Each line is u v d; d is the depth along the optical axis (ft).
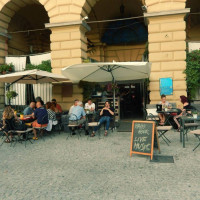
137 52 54.90
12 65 41.50
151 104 32.45
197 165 15.75
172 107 31.86
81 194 11.95
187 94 33.58
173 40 32.65
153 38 33.22
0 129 25.02
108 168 15.78
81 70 28.68
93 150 20.72
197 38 48.55
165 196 11.40
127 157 18.22
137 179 13.66
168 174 14.28
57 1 36.65
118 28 55.42
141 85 49.70
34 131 26.58
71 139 26.08
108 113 27.58
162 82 32.91
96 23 53.57
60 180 13.93
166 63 32.94
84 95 37.19
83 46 37.45
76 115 27.45
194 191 11.85
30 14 53.98
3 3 40.75
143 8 33.35
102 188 12.59
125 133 28.40
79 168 15.98
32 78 32.83
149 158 17.72
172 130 29.01
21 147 23.04
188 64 32.50
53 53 37.24
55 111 31.99
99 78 32.12
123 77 31.86
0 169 16.37
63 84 37.29
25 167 16.62
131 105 51.24
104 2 50.96
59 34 36.88
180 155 18.21
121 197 11.46
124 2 51.03
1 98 42.04
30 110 30.53
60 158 18.58
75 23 35.58
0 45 42.60
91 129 31.81
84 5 36.06
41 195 12.01
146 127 18.26
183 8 32.19
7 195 12.15
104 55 56.18
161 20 32.94
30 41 56.44
